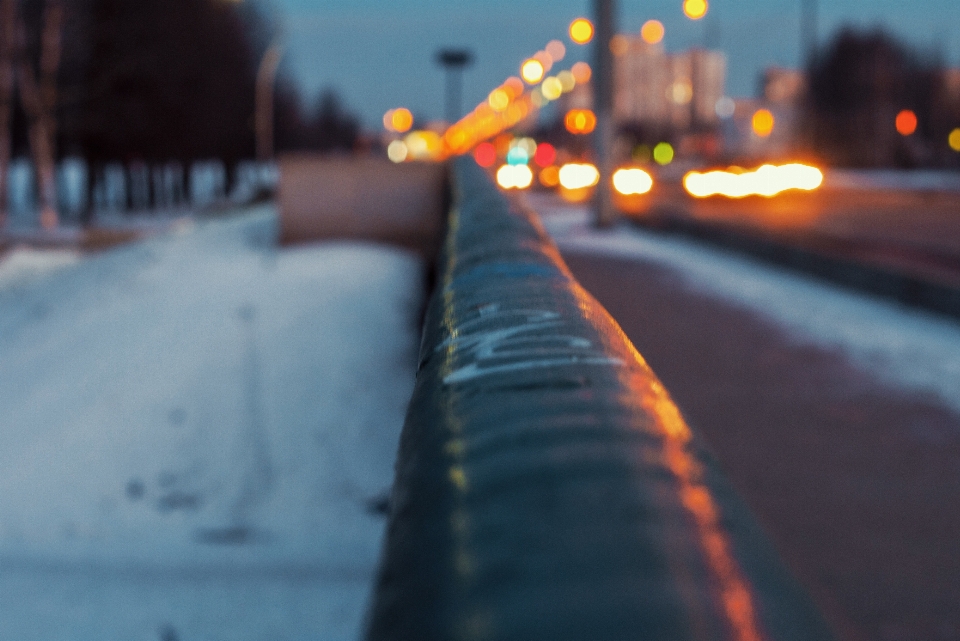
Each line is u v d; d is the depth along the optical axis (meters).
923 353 7.99
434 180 18.09
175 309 13.27
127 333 12.20
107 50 40.03
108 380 10.10
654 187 49.84
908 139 74.06
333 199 18.11
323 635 4.89
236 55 57.00
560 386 0.91
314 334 11.22
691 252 18.00
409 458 0.92
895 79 73.56
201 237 22.58
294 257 16.80
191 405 9.06
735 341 8.88
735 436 5.80
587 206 34.25
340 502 7.00
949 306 9.47
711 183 39.25
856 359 7.91
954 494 4.61
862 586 3.63
